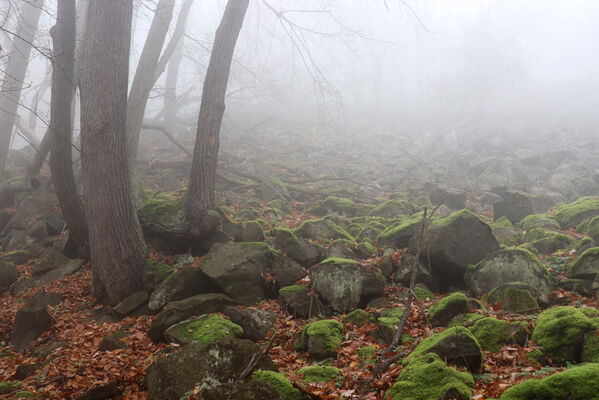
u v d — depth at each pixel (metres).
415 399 3.91
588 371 3.49
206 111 9.78
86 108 8.74
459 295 6.17
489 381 4.36
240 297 7.94
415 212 13.45
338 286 7.36
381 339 6.04
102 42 8.74
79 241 10.54
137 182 12.67
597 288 6.61
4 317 8.84
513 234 10.16
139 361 6.07
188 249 9.95
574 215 10.51
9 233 12.40
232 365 4.47
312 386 4.43
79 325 8.10
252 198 14.55
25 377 6.20
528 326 5.31
